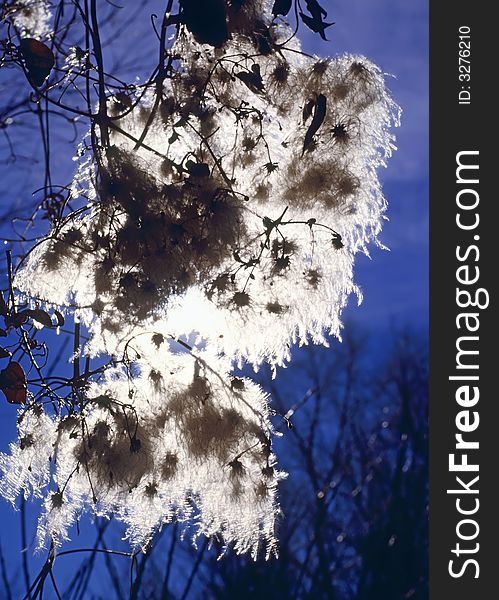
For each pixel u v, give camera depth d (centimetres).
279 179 240
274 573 630
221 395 245
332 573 642
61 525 247
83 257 233
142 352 242
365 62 246
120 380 246
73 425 242
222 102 240
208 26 232
